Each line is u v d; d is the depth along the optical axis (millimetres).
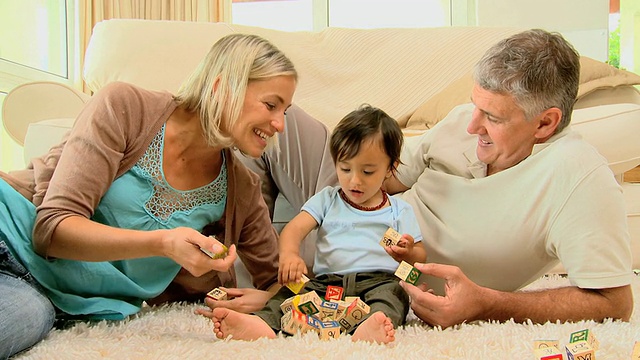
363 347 862
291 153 1503
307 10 4051
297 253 1221
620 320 1039
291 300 1029
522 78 1042
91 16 3600
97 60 2342
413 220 1275
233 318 946
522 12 3355
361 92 2395
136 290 1109
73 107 1924
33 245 976
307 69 2445
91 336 937
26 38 3250
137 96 1111
